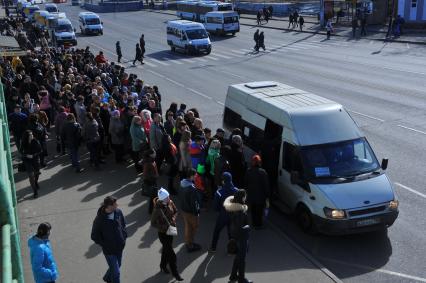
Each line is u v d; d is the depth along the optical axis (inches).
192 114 543.8
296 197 428.1
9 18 2345.0
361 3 1899.6
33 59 952.9
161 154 514.3
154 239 407.5
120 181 530.9
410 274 361.4
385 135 676.1
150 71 1282.0
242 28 2187.5
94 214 454.6
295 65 1263.5
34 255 275.0
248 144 515.2
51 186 520.4
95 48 1760.6
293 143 432.5
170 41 1631.4
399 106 821.9
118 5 3494.1
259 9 2613.2
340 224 389.1
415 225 432.8
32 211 463.5
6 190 151.7
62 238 412.8
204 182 455.5
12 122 554.3
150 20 2763.3
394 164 569.6
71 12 3501.5
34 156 484.7
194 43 1505.9
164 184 520.4
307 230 421.1
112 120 562.6
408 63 1198.9
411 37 1573.6
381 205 394.9
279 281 346.0
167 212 336.5
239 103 541.3
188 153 457.1
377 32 1729.8
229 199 337.7
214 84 1082.1
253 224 423.2
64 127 543.5
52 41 1777.8
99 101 598.2
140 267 366.3
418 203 472.1
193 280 347.6
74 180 535.2
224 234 413.7
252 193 405.4
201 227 428.1
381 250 395.9
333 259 385.1
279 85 556.7
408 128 703.1
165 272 356.2
